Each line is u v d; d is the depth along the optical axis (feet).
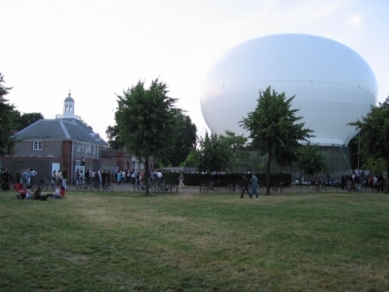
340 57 197.06
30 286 18.98
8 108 85.76
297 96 186.19
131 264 23.22
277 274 21.58
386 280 20.84
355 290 19.25
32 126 159.63
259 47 205.26
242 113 197.06
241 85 198.18
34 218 42.34
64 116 248.32
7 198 67.62
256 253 26.55
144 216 45.78
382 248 28.63
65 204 59.72
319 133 188.14
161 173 141.90
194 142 302.45
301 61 191.01
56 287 18.89
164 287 19.08
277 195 88.84
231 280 20.33
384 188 115.85
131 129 86.79
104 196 79.36
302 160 132.16
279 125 87.35
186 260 24.34
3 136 86.07
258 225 39.14
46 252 26.07
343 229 36.91
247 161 153.38
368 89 201.46
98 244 28.68
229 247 28.32
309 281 20.44
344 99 190.08
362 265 23.82
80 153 164.25
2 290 18.35
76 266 22.70
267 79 192.03
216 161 119.75
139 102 84.74
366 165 129.80
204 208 55.72
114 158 187.73
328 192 103.96
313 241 31.01
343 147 181.98
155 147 85.20
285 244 29.73
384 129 96.99
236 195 86.79
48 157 142.72
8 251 26.25
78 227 36.42
